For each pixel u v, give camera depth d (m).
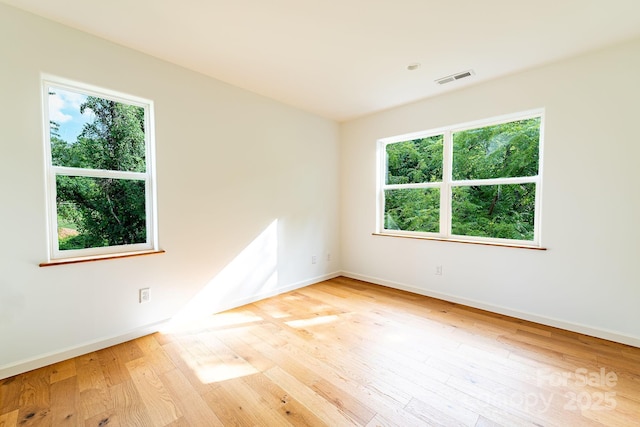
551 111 2.50
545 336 2.37
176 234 2.56
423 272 3.45
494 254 2.89
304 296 3.41
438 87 2.99
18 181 1.83
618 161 2.22
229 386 1.74
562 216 2.48
